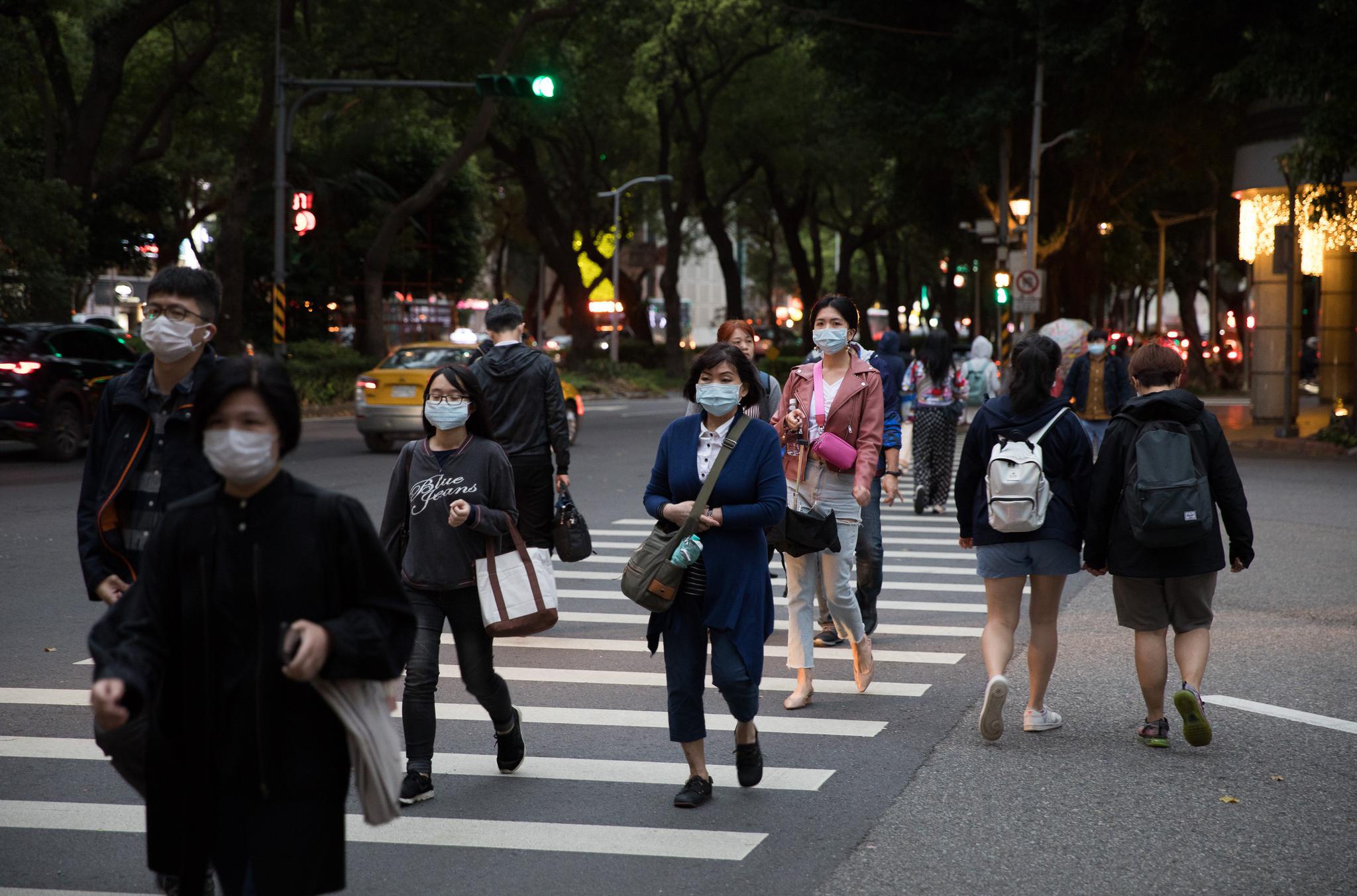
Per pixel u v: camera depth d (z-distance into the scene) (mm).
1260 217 29469
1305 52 22000
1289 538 13266
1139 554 6211
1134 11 27469
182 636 3273
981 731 6219
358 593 3299
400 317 49125
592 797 5578
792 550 6762
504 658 8289
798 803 5500
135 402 4324
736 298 54500
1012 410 6434
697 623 5418
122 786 5672
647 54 43406
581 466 20625
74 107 29750
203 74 37312
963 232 40031
